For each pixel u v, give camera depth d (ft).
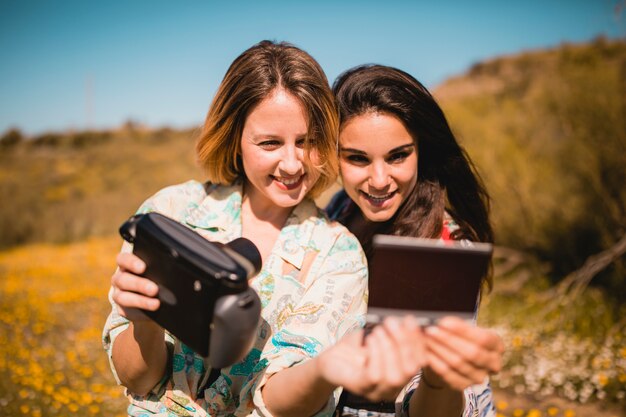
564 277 22.33
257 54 5.06
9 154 88.99
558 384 14.49
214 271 3.74
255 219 5.55
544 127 24.73
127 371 4.65
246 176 5.70
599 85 21.99
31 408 13.01
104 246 41.78
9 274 30.94
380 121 6.24
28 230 46.85
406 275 3.72
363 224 7.47
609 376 14.33
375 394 3.48
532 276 22.79
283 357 4.45
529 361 16.02
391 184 6.47
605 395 13.78
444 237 7.34
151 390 4.92
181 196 5.58
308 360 4.40
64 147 94.48
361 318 5.08
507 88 41.55
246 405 4.56
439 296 3.74
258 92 4.91
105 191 63.77
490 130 25.66
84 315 22.54
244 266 3.92
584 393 13.78
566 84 23.67
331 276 5.06
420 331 3.58
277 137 4.93
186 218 5.46
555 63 27.68
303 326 4.77
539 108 25.45
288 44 5.27
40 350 17.42
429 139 6.98
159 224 4.11
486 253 3.68
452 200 7.88
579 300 19.53
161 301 4.03
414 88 6.66
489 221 8.27
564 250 22.38
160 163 73.97
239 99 5.00
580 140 22.29
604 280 21.13
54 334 19.75
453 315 3.75
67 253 39.29
